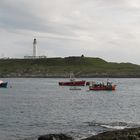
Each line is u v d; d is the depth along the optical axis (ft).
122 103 320.50
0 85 620.90
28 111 244.83
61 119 202.69
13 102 325.21
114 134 125.59
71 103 318.65
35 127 173.17
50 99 368.07
